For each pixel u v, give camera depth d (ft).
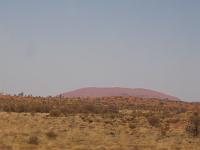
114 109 358.43
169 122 241.76
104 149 136.05
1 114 265.34
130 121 244.22
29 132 164.55
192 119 205.26
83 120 240.32
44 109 325.62
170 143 157.17
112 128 204.33
